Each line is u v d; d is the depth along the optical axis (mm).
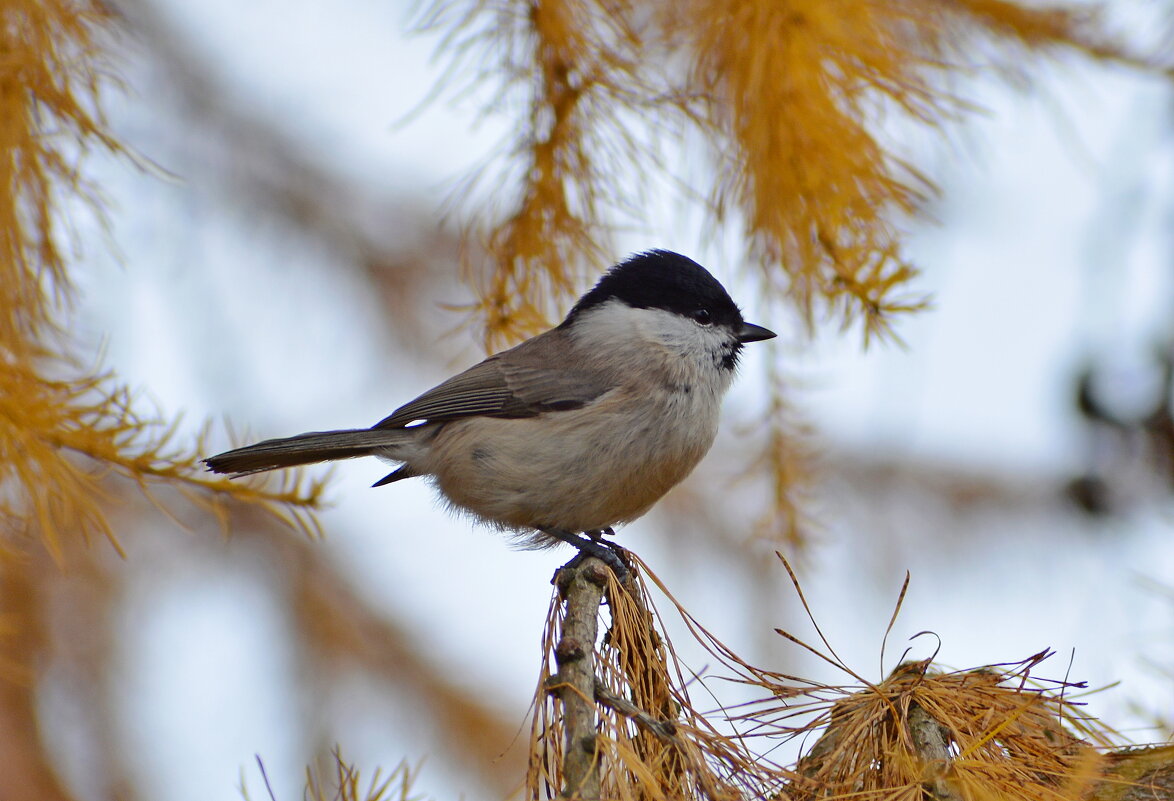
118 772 8547
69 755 8445
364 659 9227
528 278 6516
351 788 3723
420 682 9219
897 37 6172
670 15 6180
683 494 9742
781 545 6852
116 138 5836
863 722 4156
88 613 8789
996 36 6617
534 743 4172
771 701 4266
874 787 4027
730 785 3902
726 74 5750
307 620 9242
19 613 8445
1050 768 4023
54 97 5398
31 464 4816
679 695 4277
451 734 9078
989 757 4098
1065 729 4250
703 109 6039
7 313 5309
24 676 8141
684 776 3959
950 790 3895
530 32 6051
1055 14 6598
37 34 5371
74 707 8602
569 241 6434
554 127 6199
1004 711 4234
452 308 6609
